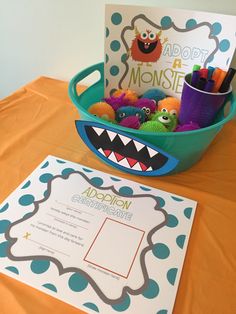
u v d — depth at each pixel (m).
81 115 0.57
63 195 0.50
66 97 0.80
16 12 0.82
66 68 0.88
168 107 0.63
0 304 0.35
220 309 0.36
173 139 0.50
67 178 0.53
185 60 0.64
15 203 0.47
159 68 0.66
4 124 0.68
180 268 0.40
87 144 0.57
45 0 0.77
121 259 0.40
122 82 0.69
